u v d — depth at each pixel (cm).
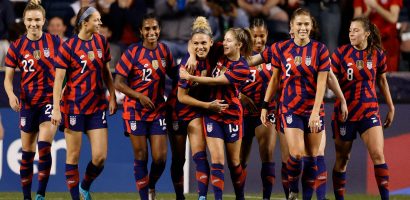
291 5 5106
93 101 3403
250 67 3619
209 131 3388
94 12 3356
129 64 3441
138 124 3456
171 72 3506
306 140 3428
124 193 4378
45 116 3569
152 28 3419
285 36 5044
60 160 4394
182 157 3572
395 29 5000
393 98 4434
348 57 3562
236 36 3341
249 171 4412
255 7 5069
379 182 3566
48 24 5009
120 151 4416
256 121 3719
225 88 3388
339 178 3694
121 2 5028
